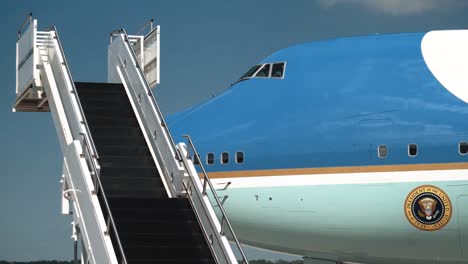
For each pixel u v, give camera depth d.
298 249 40.78
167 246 29.77
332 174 38.28
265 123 40.53
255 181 40.09
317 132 38.88
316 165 38.66
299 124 39.47
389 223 37.34
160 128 34.41
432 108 37.31
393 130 37.47
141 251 29.34
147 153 35.59
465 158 36.22
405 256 38.41
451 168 36.34
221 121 42.19
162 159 34.34
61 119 36.22
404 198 36.97
